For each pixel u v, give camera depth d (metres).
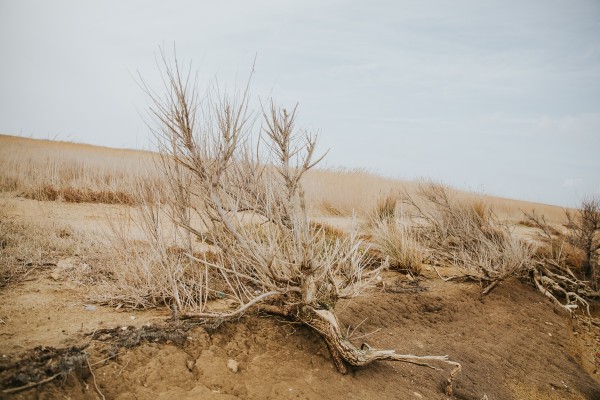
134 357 2.46
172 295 3.31
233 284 3.89
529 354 4.77
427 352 4.00
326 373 2.99
